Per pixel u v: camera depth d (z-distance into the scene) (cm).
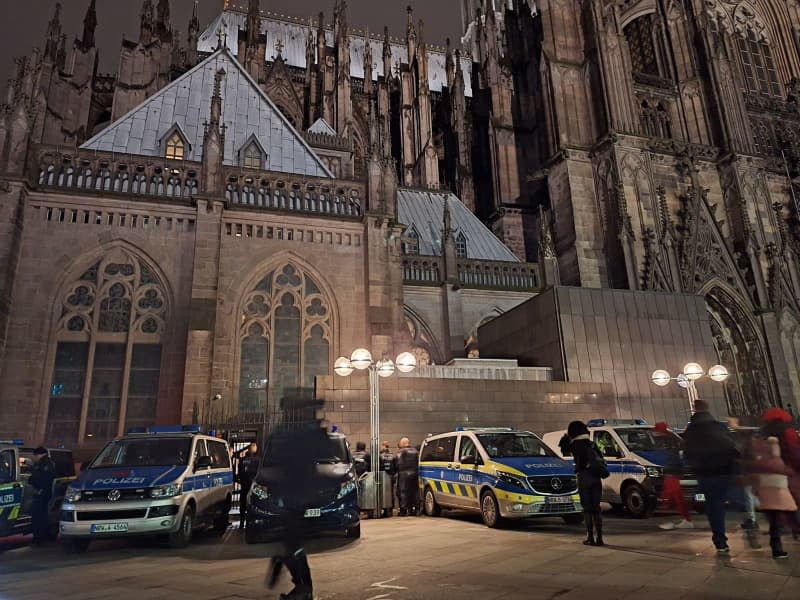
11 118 2338
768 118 5394
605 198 4053
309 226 2684
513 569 852
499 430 1616
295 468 696
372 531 1394
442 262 3797
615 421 1828
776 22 6372
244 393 2422
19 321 2217
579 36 4575
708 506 942
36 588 833
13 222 2238
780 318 4053
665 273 3844
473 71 6594
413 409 2172
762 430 995
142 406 2284
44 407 2192
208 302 2366
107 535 1147
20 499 1324
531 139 5488
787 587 680
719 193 4422
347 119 5316
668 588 692
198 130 3144
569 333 2595
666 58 5047
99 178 2494
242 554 1123
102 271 2389
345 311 2631
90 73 4869
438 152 6244
